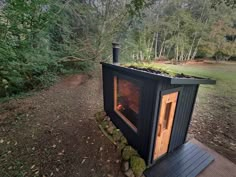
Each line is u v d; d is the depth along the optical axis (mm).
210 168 2457
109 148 2908
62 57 7234
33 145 3045
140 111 2396
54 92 6055
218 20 15852
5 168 2529
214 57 18906
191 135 3422
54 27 6312
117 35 8578
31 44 4730
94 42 7887
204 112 4664
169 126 2520
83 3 7184
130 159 2508
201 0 16703
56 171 2463
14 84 5625
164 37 18547
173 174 2326
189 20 16578
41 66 5492
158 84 1942
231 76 10016
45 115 4219
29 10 3789
